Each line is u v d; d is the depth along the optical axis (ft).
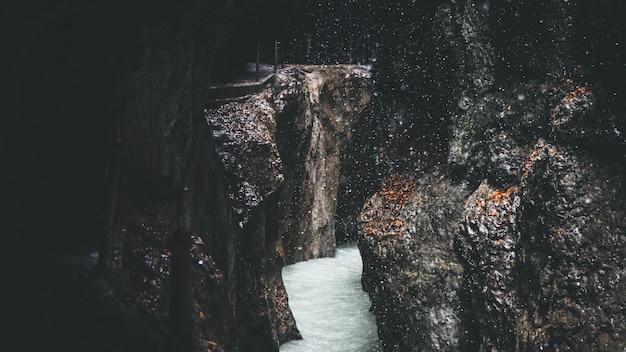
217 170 42.63
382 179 55.52
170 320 13.48
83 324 19.81
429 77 50.19
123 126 30.14
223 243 41.47
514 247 40.40
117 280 23.91
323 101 73.41
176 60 33.30
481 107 45.75
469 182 46.29
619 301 35.12
